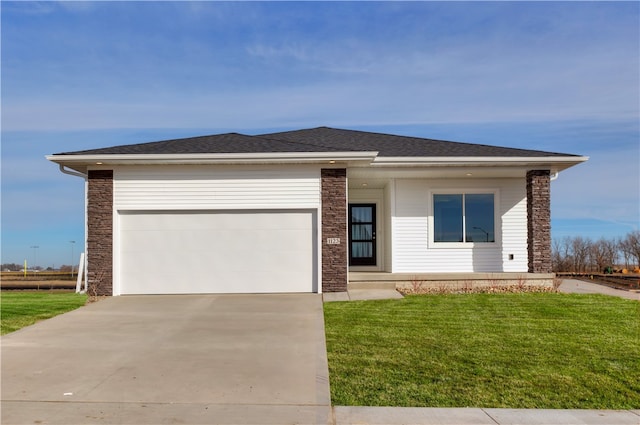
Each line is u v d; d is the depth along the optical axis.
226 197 13.31
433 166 13.99
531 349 7.46
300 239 13.36
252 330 9.01
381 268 16.78
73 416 4.98
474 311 10.45
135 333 8.84
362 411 5.12
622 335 8.35
